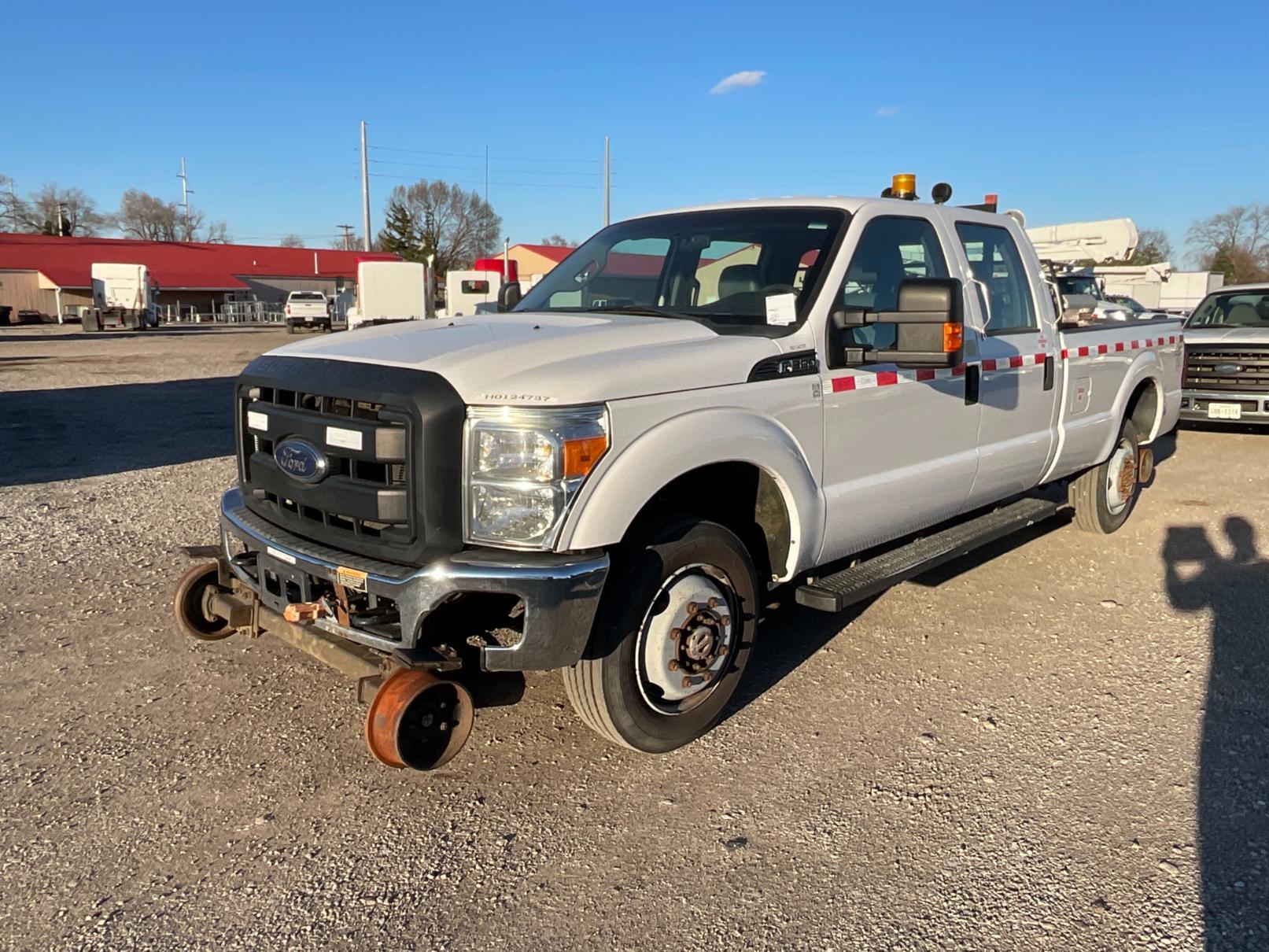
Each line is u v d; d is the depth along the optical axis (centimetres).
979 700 430
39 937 276
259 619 390
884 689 441
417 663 311
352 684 443
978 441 505
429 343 359
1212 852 314
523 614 334
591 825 334
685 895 296
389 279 3278
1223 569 620
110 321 4838
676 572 359
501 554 317
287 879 303
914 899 293
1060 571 617
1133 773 366
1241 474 923
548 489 314
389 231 7600
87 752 380
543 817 339
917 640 502
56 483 885
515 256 6844
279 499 380
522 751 385
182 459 1020
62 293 5931
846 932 279
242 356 2761
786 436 387
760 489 396
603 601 343
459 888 300
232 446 1105
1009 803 346
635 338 367
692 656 367
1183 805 343
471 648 347
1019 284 558
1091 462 645
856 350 416
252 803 346
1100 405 632
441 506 316
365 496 329
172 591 568
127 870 307
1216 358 1112
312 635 357
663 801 349
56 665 461
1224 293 1266
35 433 1212
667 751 374
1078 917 284
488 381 321
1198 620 528
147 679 446
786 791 356
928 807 344
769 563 406
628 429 330
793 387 390
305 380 355
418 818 338
